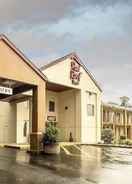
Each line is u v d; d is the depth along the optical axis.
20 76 19.38
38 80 20.50
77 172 12.08
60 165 13.85
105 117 40.41
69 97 34.09
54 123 34.06
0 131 29.61
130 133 45.66
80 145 29.42
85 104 33.53
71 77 31.80
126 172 12.62
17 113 29.75
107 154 20.45
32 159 15.77
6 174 11.24
